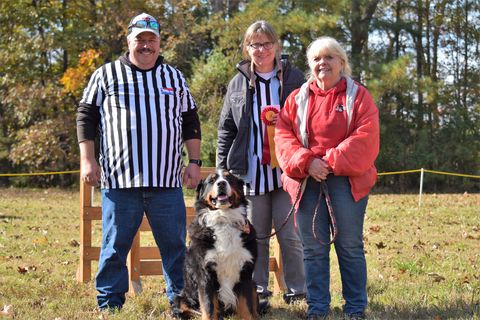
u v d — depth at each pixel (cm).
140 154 495
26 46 2338
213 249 477
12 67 2420
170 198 512
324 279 477
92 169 502
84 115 507
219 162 564
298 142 475
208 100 2036
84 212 651
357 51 2214
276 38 541
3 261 789
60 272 720
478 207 1441
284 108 491
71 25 2384
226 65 2022
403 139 2294
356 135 453
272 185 539
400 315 494
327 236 475
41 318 485
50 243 941
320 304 474
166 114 506
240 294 484
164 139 503
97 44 2392
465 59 2480
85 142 504
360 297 471
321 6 2092
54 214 1344
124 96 498
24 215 1310
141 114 497
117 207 500
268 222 557
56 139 2306
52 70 2498
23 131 2344
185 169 542
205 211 490
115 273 512
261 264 559
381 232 1060
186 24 2216
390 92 2184
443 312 499
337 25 2156
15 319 481
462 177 2239
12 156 2286
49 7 2381
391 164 2245
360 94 466
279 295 604
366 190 462
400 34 2527
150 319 492
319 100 472
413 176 2253
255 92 547
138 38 500
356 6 2138
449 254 841
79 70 2209
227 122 560
